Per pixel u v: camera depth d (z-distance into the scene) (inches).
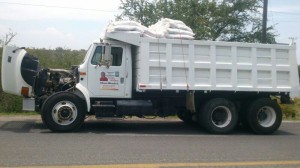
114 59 471.8
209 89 479.5
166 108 493.7
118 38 461.4
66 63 723.4
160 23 497.4
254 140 430.6
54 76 495.8
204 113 479.8
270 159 321.7
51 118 440.5
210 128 478.9
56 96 442.6
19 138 391.9
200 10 1070.4
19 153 318.3
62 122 444.8
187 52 473.4
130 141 393.1
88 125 516.7
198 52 477.1
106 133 447.5
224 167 290.2
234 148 371.6
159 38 466.9
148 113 482.6
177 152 341.7
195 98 492.1
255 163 305.3
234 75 487.5
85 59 470.0
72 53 746.8
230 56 487.2
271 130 493.7
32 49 737.6
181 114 553.0
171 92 486.3
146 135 442.0
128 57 472.7
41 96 478.3
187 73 473.7
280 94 516.7
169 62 467.5
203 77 479.5
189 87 473.4
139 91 467.8
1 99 669.3
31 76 465.4
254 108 494.0
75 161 295.3
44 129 464.4
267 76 501.0
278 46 502.6
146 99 486.9
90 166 281.4
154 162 299.6
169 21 481.1
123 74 471.5
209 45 478.9
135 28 466.0
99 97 466.3
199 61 476.7
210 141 412.8
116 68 469.4
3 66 459.8
